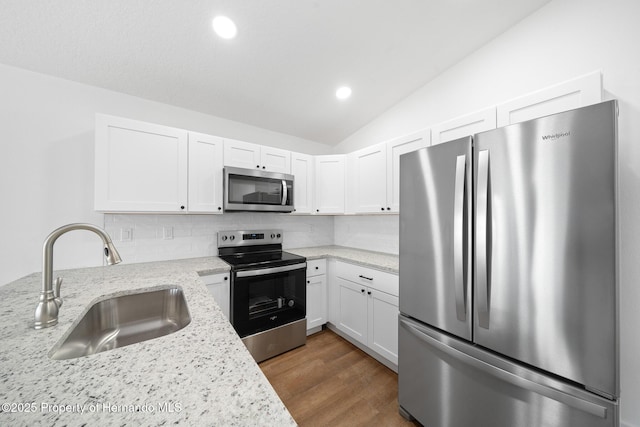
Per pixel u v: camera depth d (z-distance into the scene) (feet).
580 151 2.77
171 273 5.29
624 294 4.17
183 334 2.41
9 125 5.24
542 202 3.02
